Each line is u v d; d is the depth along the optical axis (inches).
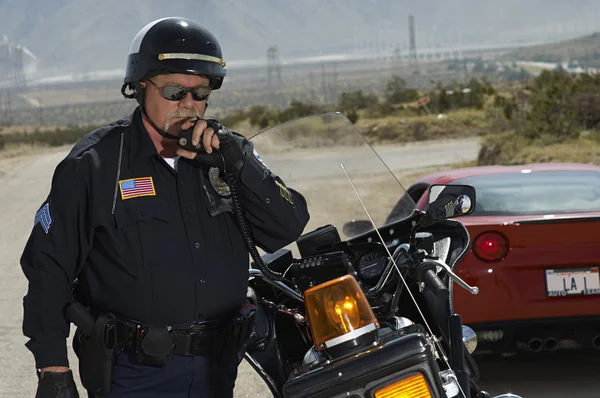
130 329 193.9
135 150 197.0
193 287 195.9
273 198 202.5
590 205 390.6
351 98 4726.9
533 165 461.7
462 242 247.0
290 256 253.9
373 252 249.6
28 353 489.4
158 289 193.9
